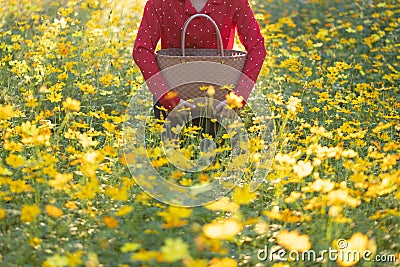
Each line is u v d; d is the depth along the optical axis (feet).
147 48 15.85
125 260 11.15
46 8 29.37
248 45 16.19
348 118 19.63
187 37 16.05
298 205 13.29
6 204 13.38
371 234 12.66
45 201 13.52
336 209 11.94
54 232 12.18
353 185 14.62
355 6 31.42
